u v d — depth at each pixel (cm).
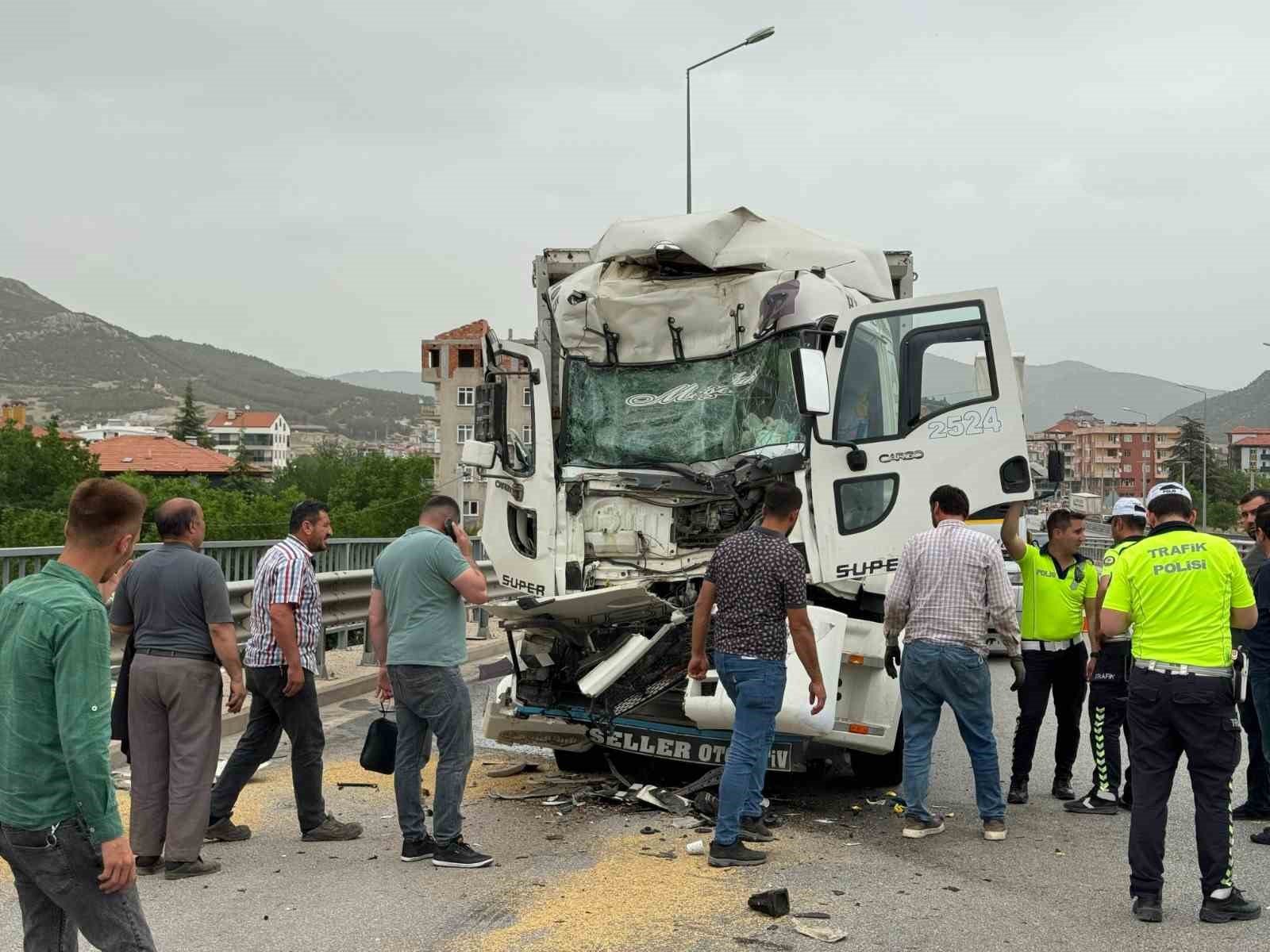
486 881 591
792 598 629
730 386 827
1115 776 754
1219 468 13812
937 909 550
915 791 684
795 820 724
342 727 1014
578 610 737
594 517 821
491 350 831
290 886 583
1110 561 755
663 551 809
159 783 605
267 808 743
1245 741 1012
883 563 734
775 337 802
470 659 1438
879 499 739
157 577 607
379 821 714
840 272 857
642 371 847
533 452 816
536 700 782
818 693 641
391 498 9506
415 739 631
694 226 840
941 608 677
